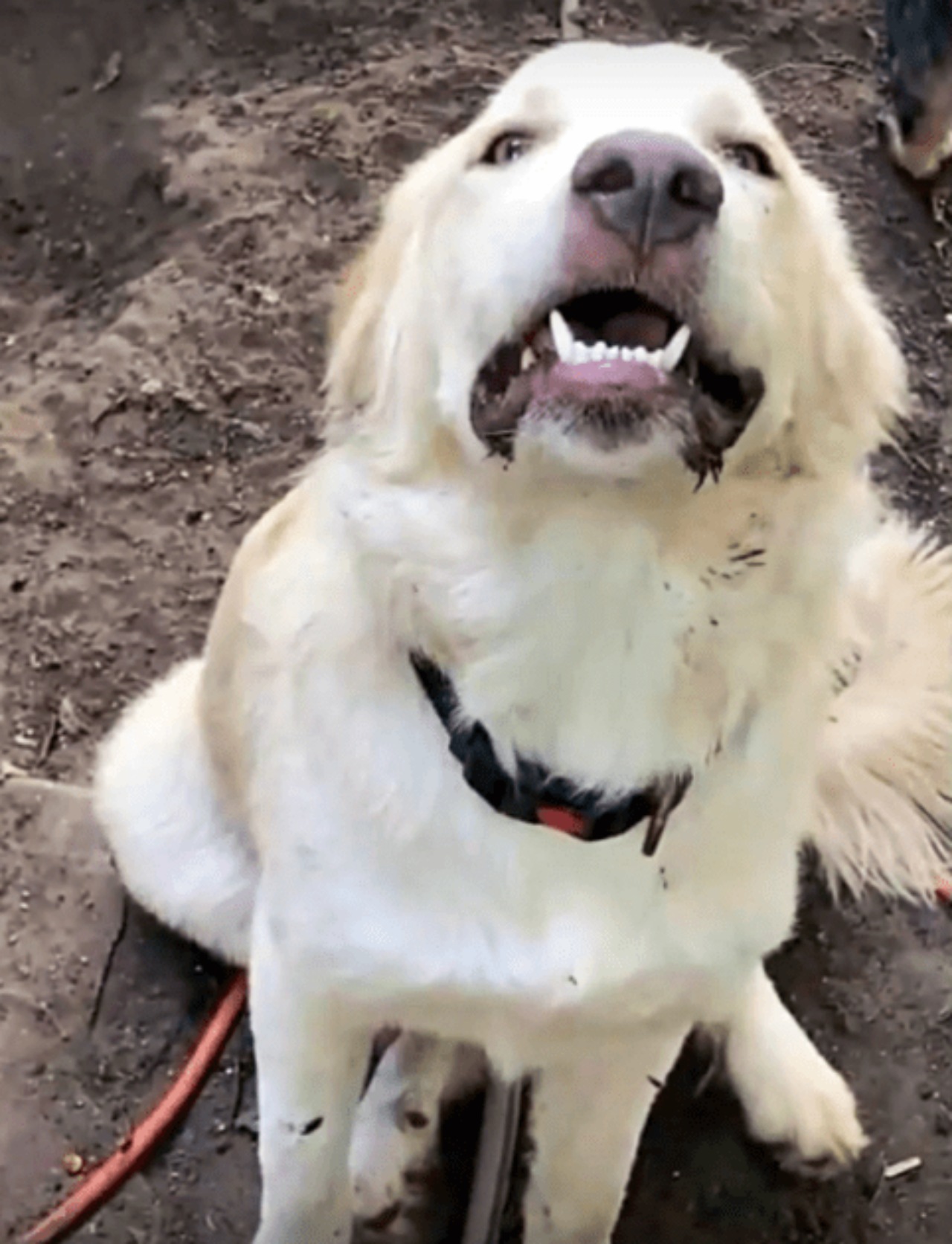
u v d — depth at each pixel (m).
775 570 0.59
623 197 0.51
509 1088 0.82
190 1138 0.90
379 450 0.61
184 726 0.89
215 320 1.24
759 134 0.57
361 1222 0.87
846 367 0.61
